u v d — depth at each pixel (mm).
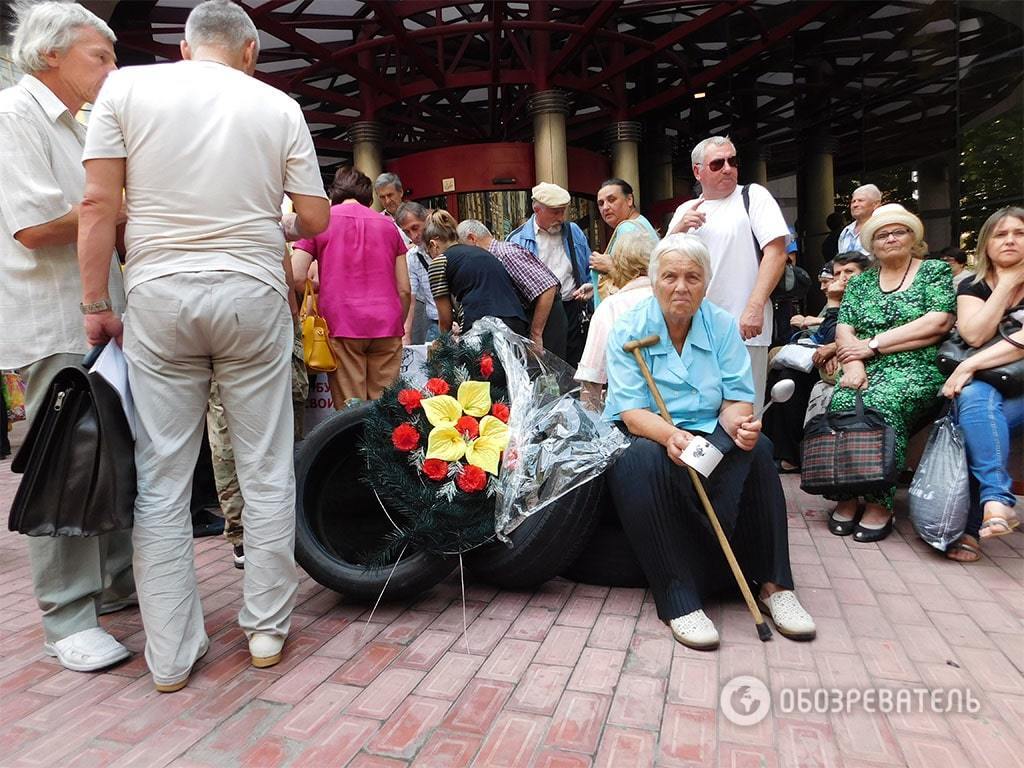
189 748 1798
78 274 2307
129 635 2525
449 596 2762
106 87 2031
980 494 3016
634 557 2748
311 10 10289
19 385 7410
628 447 2537
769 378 4863
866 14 9438
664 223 10594
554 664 2170
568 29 9008
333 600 2762
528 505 2641
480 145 10492
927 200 8430
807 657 2186
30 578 3191
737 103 12133
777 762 1667
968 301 3246
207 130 2053
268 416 2236
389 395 2783
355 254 3779
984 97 7262
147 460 2107
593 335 3172
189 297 2027
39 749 1810
